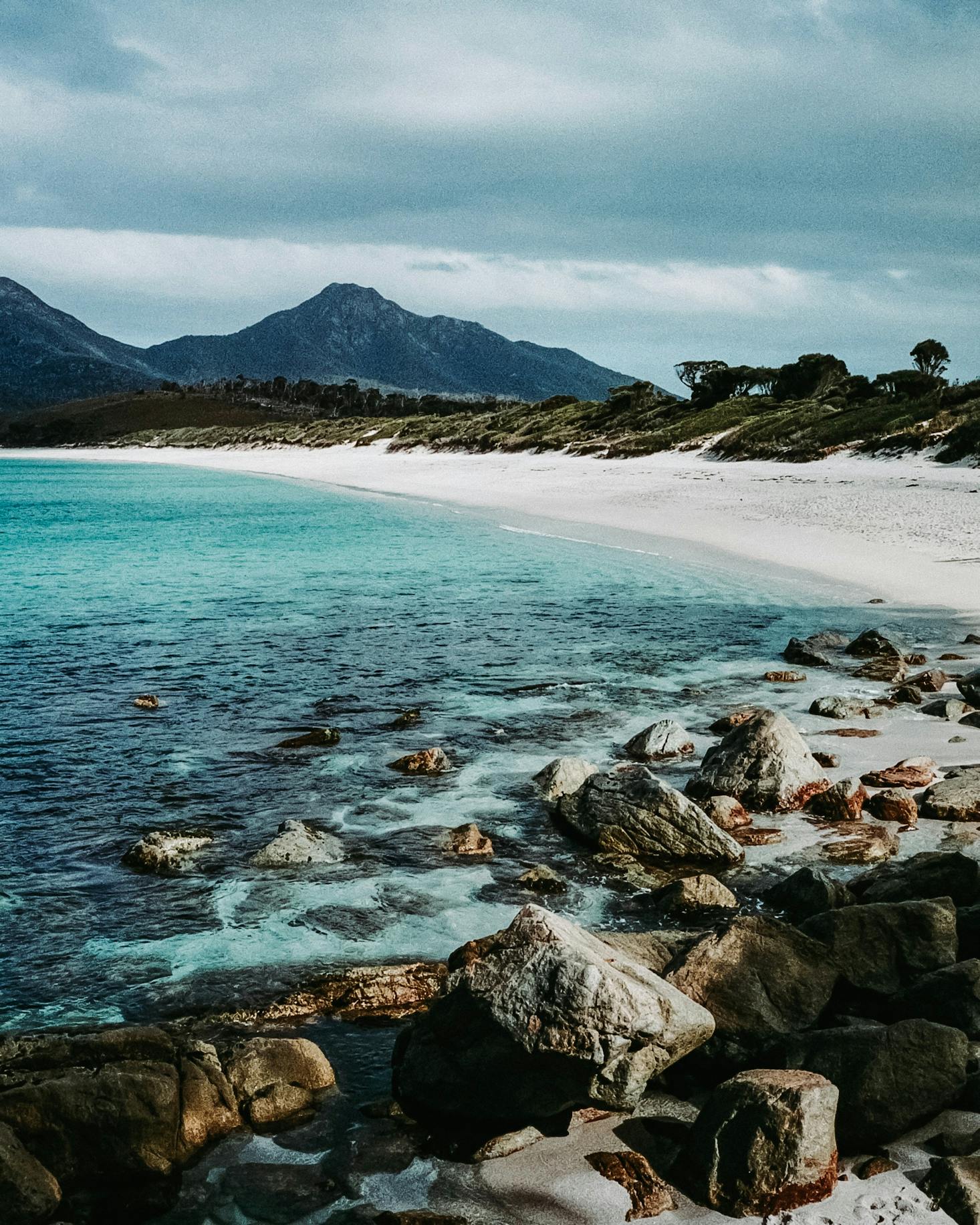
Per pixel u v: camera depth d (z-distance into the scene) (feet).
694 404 297.74
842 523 119.85
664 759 44.39
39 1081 19.83
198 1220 18.11
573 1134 19.88
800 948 23.76
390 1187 18.72
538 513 156.25
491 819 38.11
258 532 144.25
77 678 59.88
